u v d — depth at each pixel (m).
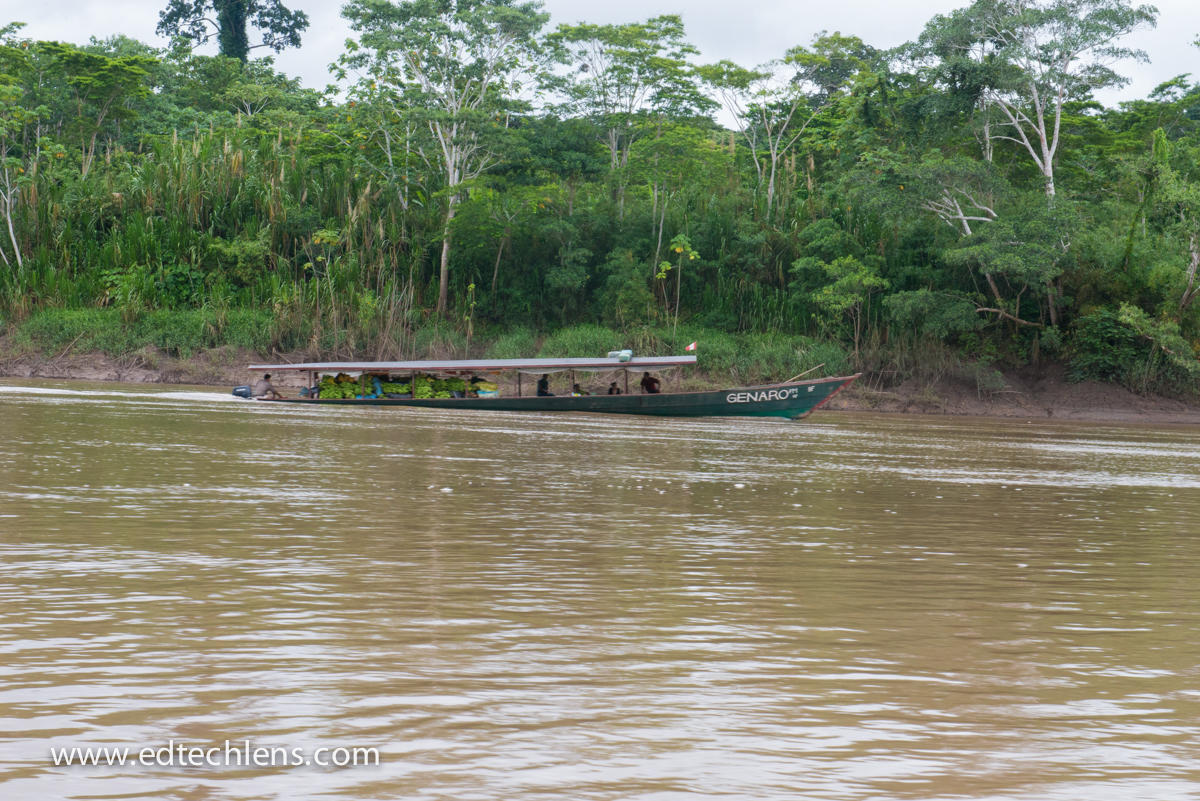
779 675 6.09
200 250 57.19
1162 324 46.59
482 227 57.28
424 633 6.81
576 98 66.69
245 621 7.00
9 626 6.75
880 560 10.00
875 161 52.41
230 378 50.53
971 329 51.62
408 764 4.65
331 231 56.62
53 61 67.69
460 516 12.09
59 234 57.66
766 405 37.16
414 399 37.06
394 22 60.94
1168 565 10.26
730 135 75.38
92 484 13.87
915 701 5.67
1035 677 6.20
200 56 82.19
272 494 13.49
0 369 50.69
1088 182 56.94
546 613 7.45
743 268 58.34
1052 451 27.00
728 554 10.09
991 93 50.84
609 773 4.59
